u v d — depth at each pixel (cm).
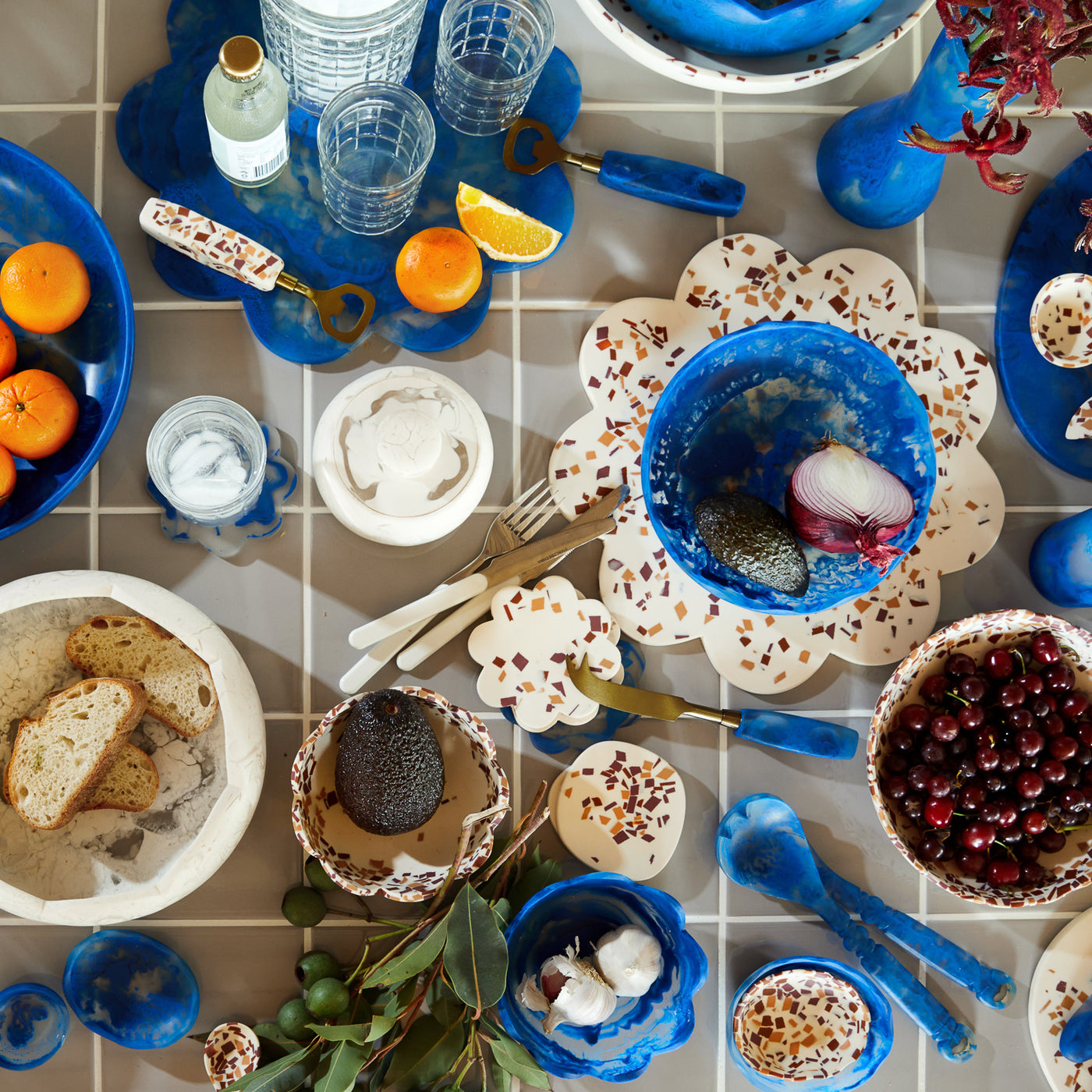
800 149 86
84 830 77
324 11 68
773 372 81
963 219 87
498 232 79
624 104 85
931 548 85
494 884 78
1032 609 87
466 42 82
